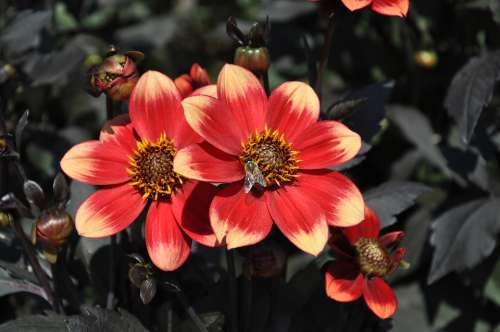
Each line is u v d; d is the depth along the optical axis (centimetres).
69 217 55
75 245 64
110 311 57
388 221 64
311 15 89
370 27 85
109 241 64
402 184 65
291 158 55
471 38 80
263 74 59
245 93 56
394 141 85
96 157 56
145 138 56
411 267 76
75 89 85
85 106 86
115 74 55
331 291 56
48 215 55
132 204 55
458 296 77
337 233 58
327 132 55
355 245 58
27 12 75
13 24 75
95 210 55
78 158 55
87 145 56
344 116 59
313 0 60
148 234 54
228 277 60
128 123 57
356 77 86
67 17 92
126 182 56
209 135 54
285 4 86
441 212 77
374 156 85
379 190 65
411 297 77
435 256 71
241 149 55
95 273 63
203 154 54
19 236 58
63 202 55
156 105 56
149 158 55
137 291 59
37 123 83
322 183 55
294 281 61
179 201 55
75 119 86
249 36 58
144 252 58
